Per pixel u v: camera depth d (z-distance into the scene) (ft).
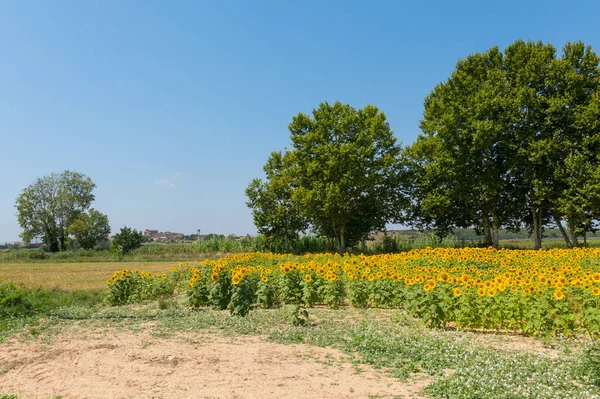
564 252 64.18
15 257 179.42
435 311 31.58
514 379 20.42
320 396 19.06
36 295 50.55
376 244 143.43
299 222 152.56
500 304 30.50
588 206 100.22
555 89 107.45
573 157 98.89
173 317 38.73
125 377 21.85
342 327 32.81
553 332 29.12
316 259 73.15
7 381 21.85
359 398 18.86
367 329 31.55
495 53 120.57
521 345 27.81
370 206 137.08
